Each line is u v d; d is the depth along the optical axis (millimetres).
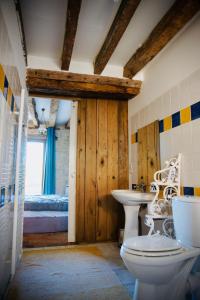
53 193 5977
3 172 1568
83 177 3309
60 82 3018
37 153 6266
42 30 2389
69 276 2133
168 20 2020
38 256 2658
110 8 2062
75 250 2883
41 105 4746
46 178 5969
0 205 1496
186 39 2189
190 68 2113
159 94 2652
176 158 2211
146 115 2957
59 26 2324
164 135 2488
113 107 3529
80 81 3055
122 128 3518
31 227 3602
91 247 3004
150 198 2342
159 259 1385
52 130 6262
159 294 1479
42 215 3781
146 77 3029
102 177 3363
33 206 4168
